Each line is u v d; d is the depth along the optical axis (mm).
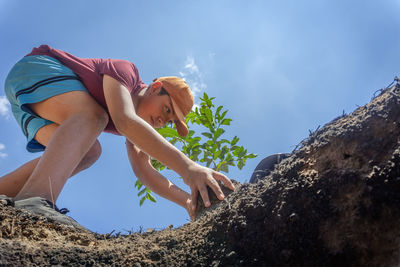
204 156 2807
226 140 2811
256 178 1464
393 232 897
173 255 1088
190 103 2469
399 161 938
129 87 2109
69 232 1362
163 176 2359
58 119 2076
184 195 2178
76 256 1072
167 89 2412
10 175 2234
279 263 986
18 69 2152
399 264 871
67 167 1813
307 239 986
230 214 1156
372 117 1074
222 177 1607
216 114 2883
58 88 2031
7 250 1032
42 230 1289
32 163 2268
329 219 983
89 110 2021
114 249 1152
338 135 1111
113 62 2184
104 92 2029
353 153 1046
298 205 1036
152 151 1760
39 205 1535
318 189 1033
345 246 941
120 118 1861
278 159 1464
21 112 2346
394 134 1007
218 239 1104
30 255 1040
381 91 1196
